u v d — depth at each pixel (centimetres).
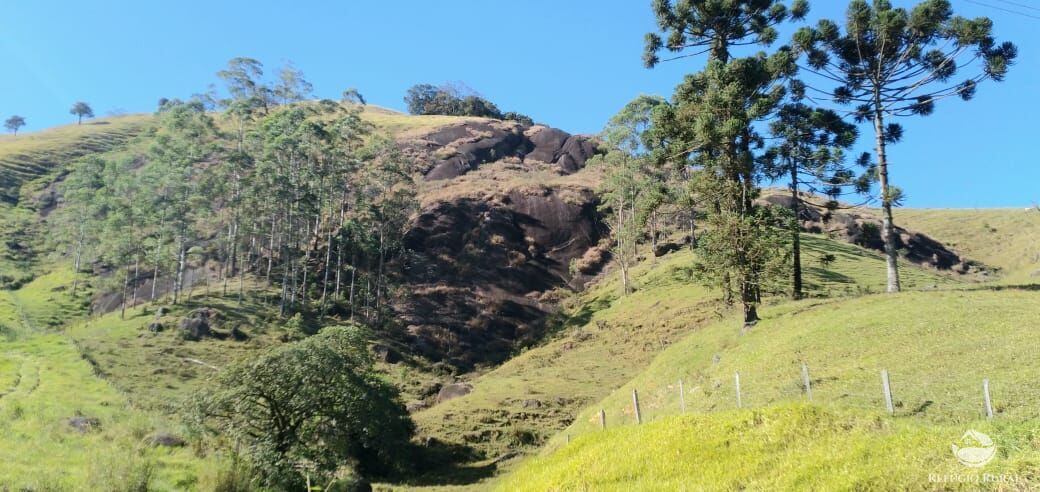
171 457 2661
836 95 3862
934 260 7988
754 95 3422
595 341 6034
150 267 7925
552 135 12988
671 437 1856
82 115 16700
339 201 9244
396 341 6769
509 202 9531
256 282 7650
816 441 1557
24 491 2019
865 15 3500
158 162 9019
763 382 2417
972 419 1541
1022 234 9156
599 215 9475
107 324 6319
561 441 3353
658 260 7669
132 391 4425
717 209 3409
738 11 3622
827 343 2584
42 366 4450
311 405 3158
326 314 7006
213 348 5766
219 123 13500
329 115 13962
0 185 10600
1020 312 2441
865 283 5241
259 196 7712
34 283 8106
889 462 1277
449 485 3462
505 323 7412
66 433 2800
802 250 6519
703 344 3412
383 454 3712
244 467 2616
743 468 1522
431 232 8731
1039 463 1078
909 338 2392
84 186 9388
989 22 3125
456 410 4700
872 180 3594
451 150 11794
